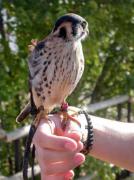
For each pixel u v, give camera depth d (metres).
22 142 1.31
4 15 1.34
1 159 1.40
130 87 1.54
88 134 0.49
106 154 0.50
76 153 0.42
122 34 1.45
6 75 1.26
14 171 1.33
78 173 1.41
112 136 0.50
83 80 1.47
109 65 1.57
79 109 0.52
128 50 1.48
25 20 1.24
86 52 1.31
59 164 0.42
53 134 0.45
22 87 1.33
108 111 1.60
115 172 1.49
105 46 1.47
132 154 0.50
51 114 0.51
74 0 1.31
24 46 1.33
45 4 1.27
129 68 1.58
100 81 1.59
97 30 1.35
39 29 1.31
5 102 1.36
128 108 1.64
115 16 1.42
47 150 0.42
